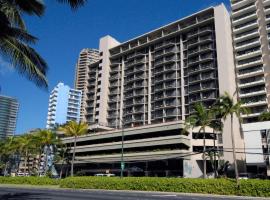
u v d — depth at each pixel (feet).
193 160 232.12
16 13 51.03
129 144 257.96
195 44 320.29
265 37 295.69
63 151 280.10
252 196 101.81
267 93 281.54
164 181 124.47
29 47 49.42
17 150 302.66
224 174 229.25
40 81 48.19
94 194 103.19
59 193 104.88
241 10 314.55
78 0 46.29
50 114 636.89
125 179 135.64
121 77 383.86
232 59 305.53
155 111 336.08
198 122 172.76
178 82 329.52
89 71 422.00
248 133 242.58
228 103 137.28
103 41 410.72
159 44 358.02
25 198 75.51
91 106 401.90
